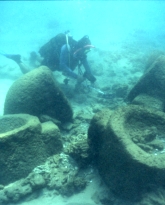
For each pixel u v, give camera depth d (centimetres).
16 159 302
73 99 593
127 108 308
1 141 289
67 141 406
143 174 228
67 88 645
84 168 327
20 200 286
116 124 263
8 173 298
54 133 351
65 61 577
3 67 870
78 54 584
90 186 295
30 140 317
